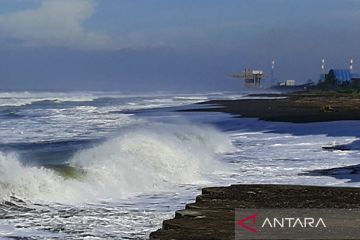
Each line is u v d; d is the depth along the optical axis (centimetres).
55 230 1822
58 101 16050
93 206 2244
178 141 3903
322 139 4953
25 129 6556
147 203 2339
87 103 14825
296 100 14475
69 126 7019
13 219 1969
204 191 1927
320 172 3216
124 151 3047
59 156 3447
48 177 2428
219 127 6344
